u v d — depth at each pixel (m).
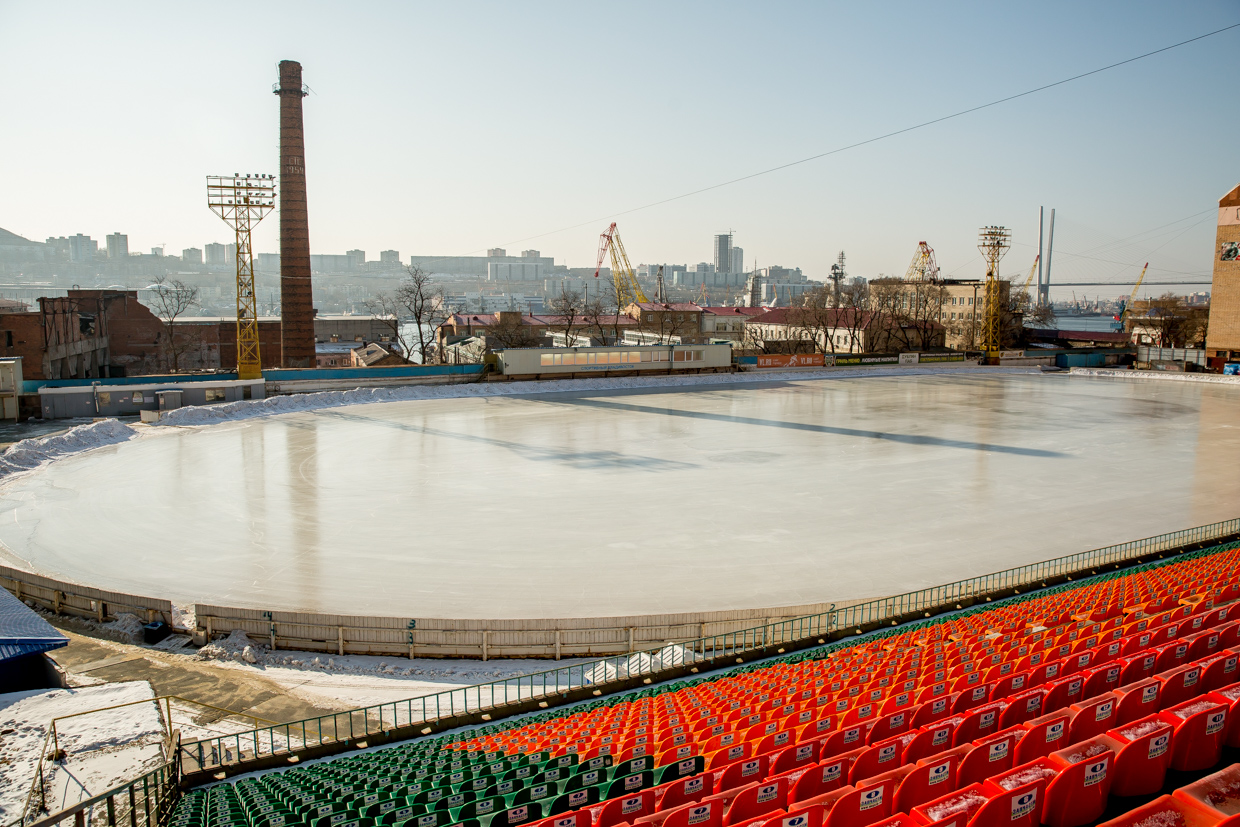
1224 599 18.27
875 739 11.49
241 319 65.19
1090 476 39.41
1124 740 8.22
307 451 44.69
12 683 17.92
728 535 30.30
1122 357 98.38
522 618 22.81
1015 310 129.50
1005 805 7.20
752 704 14.88
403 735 16.31
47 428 50.78
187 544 29.00
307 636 21.31
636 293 184.75
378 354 97.19
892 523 31.80
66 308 71.56
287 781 13.70
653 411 59.84
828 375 85.56
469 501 34.69
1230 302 86.75
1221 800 6.54
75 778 13.11
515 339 110.00
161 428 51.22
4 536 29.73
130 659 20.50
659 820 8.31
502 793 11.38
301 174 84.94
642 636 21.31
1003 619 20.14
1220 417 57.75
